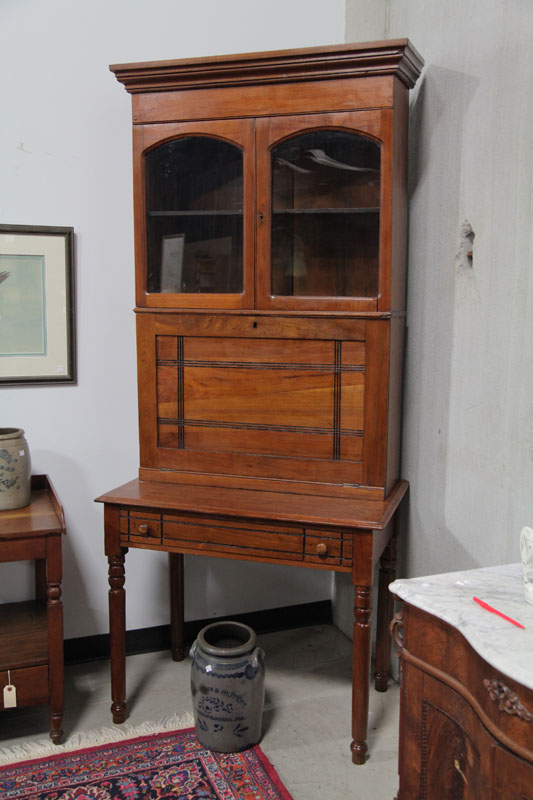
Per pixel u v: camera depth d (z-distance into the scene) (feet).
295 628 9.45
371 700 7.73
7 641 7.12
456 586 4.83
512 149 5.81
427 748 4.69
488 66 6.07
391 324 6.77
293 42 8.48
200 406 7.36
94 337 8.14
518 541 5.93
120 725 7.21
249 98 6.79
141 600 8.70
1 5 7.38
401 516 7.92
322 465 7.04
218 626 7.18
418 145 7.28
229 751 6.74
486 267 6.22
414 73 6.82
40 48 7.57
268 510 6.54
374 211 6.67
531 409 5.71
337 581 9.41
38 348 7.91
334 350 6.86
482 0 6.11
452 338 6.80
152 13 7.89
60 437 8.17
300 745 6.91
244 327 7.07
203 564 8.91
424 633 4.64
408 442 7.69
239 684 6.59
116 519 6.97
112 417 8.33
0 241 7.63
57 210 7.84
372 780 6.40
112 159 7.95
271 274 6.98
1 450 7.04
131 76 6.91
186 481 7.47
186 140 7.07
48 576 6.66
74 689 7.91
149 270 7.33
